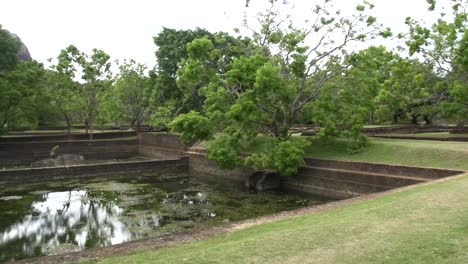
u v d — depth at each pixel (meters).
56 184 25.75
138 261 6.98
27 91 37.19
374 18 24.17
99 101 47.81
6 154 38.28
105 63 45.00
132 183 26.44
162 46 41.53
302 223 9.26
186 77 25.30
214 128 25.08
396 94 27.88
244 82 23.00
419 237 7.61
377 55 26.52
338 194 21.67
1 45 38.97
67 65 43.38
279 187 24.64
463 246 7.07
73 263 7.13
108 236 15.41
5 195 22.80
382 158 21.67
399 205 10.28
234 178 27.84
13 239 15.22
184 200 21.39
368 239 7.60
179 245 8.06
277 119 26.12
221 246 7.52
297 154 21.98
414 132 35.72
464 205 9.87
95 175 28.58
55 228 16.73
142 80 47.16
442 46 24.88
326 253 6.93
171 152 37.69
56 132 51.06
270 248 7.23
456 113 24.06
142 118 48.44
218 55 25.88
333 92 26.05
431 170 18.09
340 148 25.14
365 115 23.97
